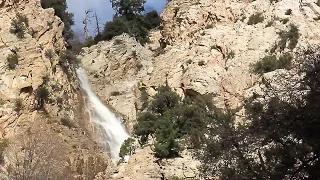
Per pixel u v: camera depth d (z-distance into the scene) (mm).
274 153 20359
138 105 56844
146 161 38125
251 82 45344
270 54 47375
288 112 20188
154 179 35875
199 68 49562
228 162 21469
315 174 19125
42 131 43812
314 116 19547
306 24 48906
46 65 50312
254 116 21438
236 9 56375
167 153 37438
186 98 46969
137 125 44906
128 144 45344
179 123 40688
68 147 44500
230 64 48438
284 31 48750
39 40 52344
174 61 54562
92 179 44312
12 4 52250
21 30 50188
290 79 25172
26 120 44875
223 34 53000
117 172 40219
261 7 54094
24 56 48188
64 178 39812
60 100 50000
